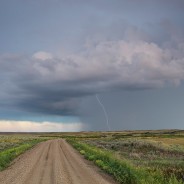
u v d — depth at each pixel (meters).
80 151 46.69
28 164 29.17
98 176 21.11
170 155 45.75
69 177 20.58
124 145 62.16
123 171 20.38
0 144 66.44
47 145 69.25
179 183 16.19
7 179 19.70
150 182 16.50
